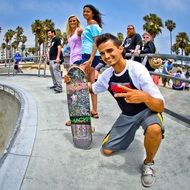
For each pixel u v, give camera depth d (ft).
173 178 9.95
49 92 25.88
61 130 14.44
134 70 9.62
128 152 11.81
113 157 11.37
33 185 9.38
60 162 10.94
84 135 11.94
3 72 60.29
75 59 16.83
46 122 15.80
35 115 16.75
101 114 17.48
